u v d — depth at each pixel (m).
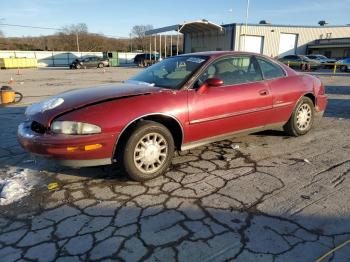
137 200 3.25
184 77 4.00
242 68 4.48
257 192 3.39
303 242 2.56
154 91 3.75
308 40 40.19
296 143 4.98
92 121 3.28
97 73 27.50
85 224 2.85
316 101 5.36
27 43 76.25
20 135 3.57
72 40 77.94
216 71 4.18
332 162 4.21
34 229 2.80
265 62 4.79
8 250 2.53
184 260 2.37
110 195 3.37
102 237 2.66
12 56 48.94
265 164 4.14
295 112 5.05
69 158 3.29
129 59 55.75
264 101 4.51
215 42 40.09
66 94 3.92
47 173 3.93
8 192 3.43
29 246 2.57
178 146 3.99
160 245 2.55
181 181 3.67
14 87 15.28
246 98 4.29
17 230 2.79
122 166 3.52
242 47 37.34
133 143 3.46
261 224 2.80
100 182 3.67
